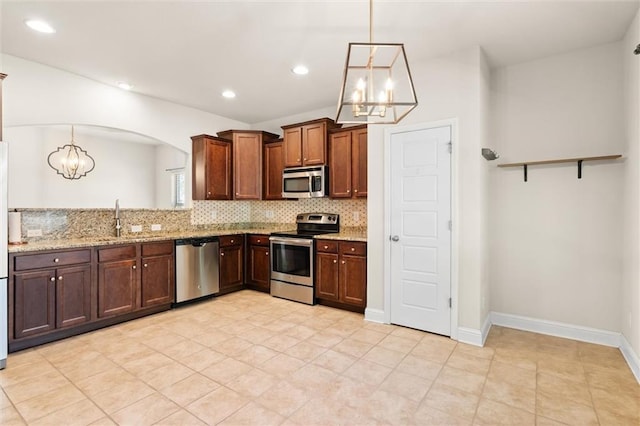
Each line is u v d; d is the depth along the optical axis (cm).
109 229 388
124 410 194
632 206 252
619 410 194
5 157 250
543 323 315
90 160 625
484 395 210
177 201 687
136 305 351
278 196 489
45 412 191
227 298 439
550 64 309
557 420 186
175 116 451
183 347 282
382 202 342
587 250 296
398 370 242
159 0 224
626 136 269
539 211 317
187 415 190
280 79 365
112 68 335
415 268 322
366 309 352
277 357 263
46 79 328
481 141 291
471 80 290
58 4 228
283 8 235
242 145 493
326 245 395
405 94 324
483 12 238
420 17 244
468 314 293
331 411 195
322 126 435
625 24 254
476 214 289
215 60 318
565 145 304
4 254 249
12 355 265
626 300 266
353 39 279
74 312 305
